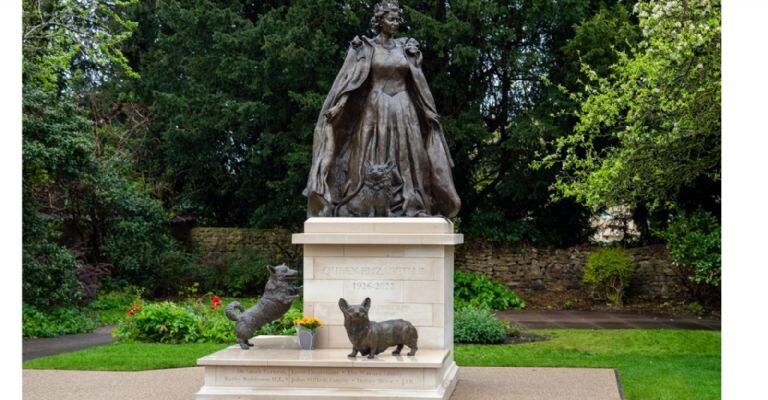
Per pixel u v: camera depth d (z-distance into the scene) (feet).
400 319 27.68
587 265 73.41
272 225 80.07
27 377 33.55
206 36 77.71
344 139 32.86
